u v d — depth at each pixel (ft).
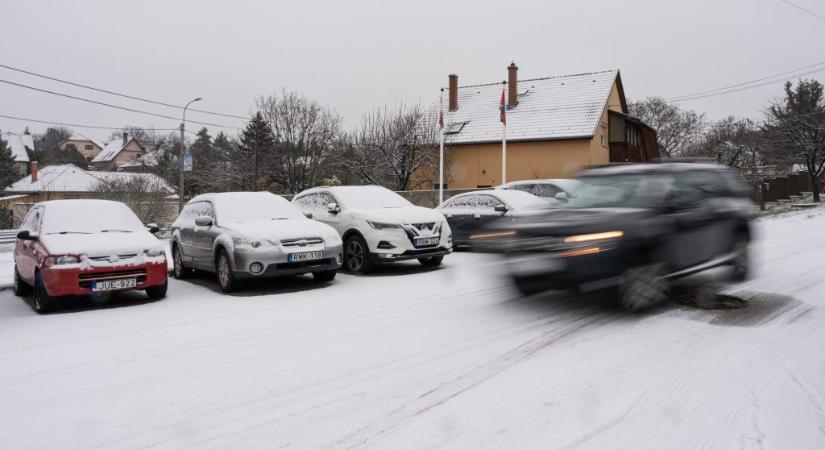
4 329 21.59
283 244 27.66
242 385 14.32
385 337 18.31
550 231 20.12
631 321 18.90
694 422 11.38
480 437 11.01
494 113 113.19
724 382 13.43
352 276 32.14
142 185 76.84
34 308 26.22
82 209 28.96
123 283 25.32
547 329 18.39
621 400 12.53
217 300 26.14
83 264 24.44
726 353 15.47
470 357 15.89
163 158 217.97
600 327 18.35
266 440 11.21
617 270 19.21
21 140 252.21
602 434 10.96
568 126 103.35
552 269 19.81
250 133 142.41
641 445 10.48
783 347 15.89
